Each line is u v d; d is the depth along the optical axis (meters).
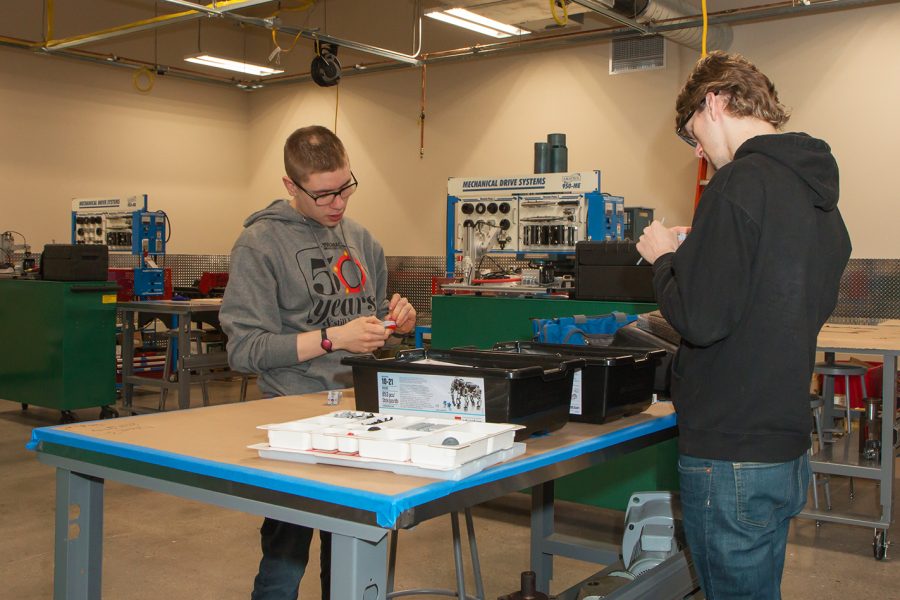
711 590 1.46
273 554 1.86
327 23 9.62
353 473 1.19
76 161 8.98
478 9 5.69
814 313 1.39
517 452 1.31
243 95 10.57
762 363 1.34
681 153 7.25
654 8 6.07
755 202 1.33
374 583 1.14
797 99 6.55
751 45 6.74
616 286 3.54
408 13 8.95
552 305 3.65
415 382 1.46
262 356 1.81
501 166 8.44
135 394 7.23
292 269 1.97
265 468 1.22
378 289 2.28
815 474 3.88
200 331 6.91
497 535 3.68
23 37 8.51
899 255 6.18
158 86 9.69
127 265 9.30
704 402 1.40
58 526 1.52
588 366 1.61
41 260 5.80
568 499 3.62
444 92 8.82
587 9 5.87
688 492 1.44
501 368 1.46
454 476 1.13
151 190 9.66
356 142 9.59
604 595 1.92
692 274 1.35
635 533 2.21
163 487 1.34
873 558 3.47
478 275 4.93
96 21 9.02
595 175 4.62
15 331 5.76
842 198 6.41
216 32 10.16
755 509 1.38
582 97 7.84
